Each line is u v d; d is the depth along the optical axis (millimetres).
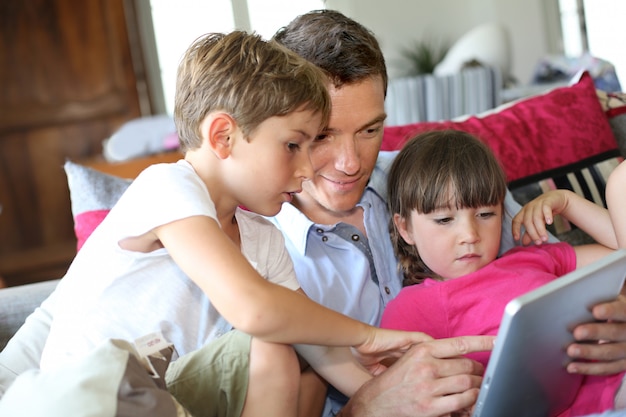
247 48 1248
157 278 1283
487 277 1457
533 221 1534
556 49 6148
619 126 2035
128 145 3906
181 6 5523
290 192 1283
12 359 1353
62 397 946
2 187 5188
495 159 1507
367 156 1483
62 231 5281
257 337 1112
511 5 6094
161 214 1154
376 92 1438
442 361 1228
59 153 5227
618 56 5492
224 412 1220
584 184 1824
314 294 1538
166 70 5551
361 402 1265
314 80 1254
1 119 5137
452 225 1469
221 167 1257
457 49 4684
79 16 5164
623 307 1185
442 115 3330
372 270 1593
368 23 6199
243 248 1365
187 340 1322
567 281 1052
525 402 1155
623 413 1038
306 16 1502
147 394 992
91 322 1262
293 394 1191
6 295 1618
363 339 1204
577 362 1196
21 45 5129
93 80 5211
